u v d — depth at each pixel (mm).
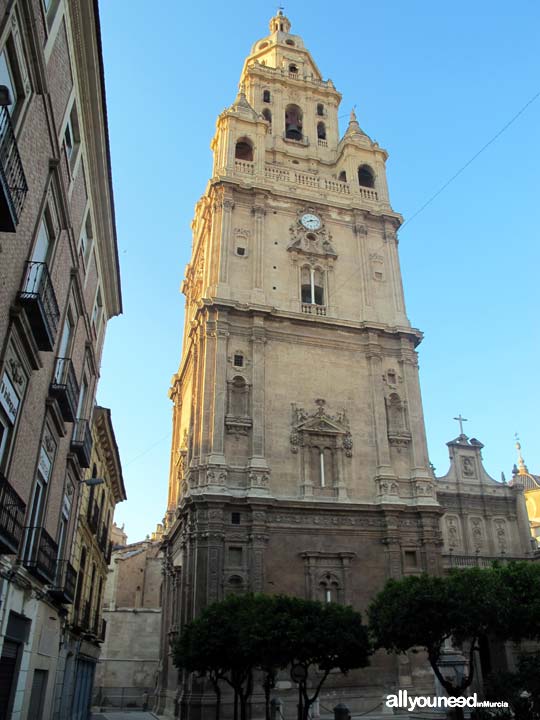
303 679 24344
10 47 13156
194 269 53188
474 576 23156
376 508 37562
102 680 54219
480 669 36781
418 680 33906
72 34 18188
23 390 15711
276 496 36656
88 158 22422
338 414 40219
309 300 44750
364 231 47750
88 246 25172
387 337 44125
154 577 66688
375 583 35812
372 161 52344
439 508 38344
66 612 23250
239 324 40906
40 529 17625
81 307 23281
